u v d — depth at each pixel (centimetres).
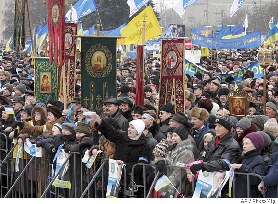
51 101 1340
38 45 3030
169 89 1328
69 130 1103
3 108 1459
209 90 1686
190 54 3053
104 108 1188
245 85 1869
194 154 983
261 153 959
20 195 1210
